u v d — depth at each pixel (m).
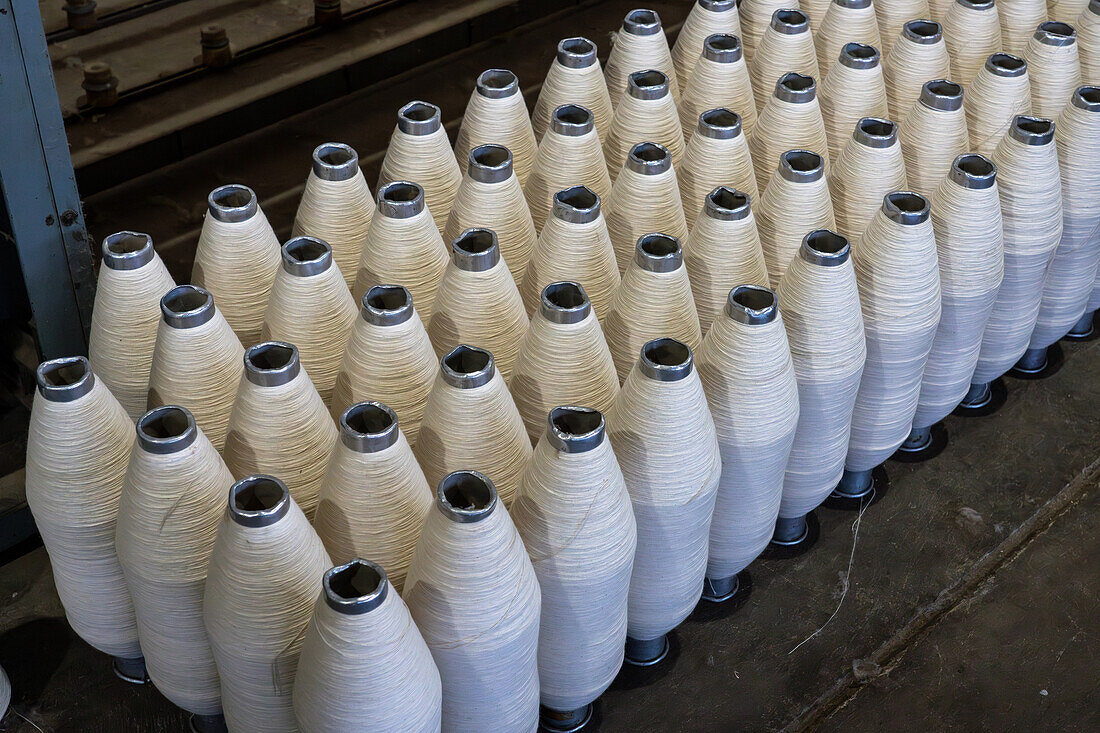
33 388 1.64
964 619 1.51
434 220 1.47
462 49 3.09
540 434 1.19
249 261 1.28
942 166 1.58
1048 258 1.61
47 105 1.35
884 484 1.71
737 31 1.81
